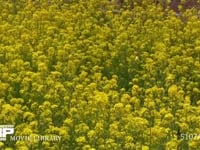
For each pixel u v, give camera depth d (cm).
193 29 1684
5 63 1417
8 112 1101
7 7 1866
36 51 1543
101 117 1148
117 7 2020
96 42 1593
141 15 1873
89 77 1388
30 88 1312
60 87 1241
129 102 1212
